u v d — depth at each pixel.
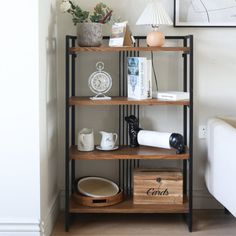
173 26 2.79
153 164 2.88
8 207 2.30
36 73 2.21
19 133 2.25
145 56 2.83
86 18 2.61
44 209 2.40
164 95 2.55
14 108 2.23
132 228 2.60
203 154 2.88
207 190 2.89
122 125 2.87
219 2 2.76
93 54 2.83
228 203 2.24
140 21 2.51
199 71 2.83
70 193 2.87
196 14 2.77
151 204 2.61
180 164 2.88
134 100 2.48
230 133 2.21
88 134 2.62
